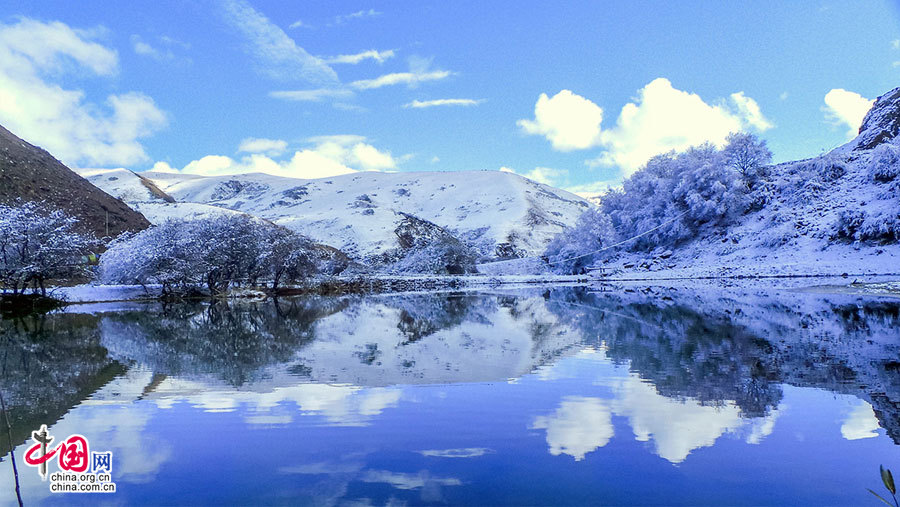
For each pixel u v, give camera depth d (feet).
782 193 239.50
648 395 30.96
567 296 133.28
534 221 599.98
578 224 275.80
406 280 218.79
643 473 20.21
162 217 363.56
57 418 28.55
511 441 23.82
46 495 19.30
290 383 36.04
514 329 65.62
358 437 24.68
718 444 23.00
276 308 115.34
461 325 71.87
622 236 273.75
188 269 146.00
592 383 34.22
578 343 51.67
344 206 634.02
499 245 511.81
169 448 23.68
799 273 169.17
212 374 39.52
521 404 29.55
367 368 40.96
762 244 212.64
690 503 17.81
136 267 147.95
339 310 106.22
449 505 17.74
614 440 23.65
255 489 19.29
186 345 56.49
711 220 246.47
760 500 17.99
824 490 18.69
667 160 277.03
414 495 18.52
